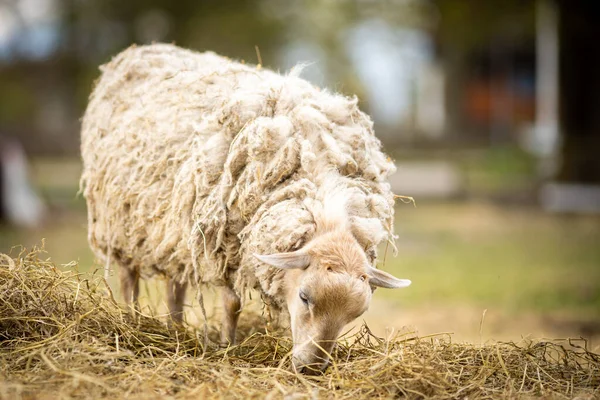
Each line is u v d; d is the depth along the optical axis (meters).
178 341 5.23
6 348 4.72
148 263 5.96
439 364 4.92
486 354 5.27
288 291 4.80
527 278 11.67
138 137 5.85
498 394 4.66
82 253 12.77
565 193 21.58
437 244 15.35
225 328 5.57
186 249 5.44
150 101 5.99
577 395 4.68
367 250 4.84
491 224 18.45
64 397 4.04
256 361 5.12
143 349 5.06
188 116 5.62
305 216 4.72
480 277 11.77
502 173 28.17
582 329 8.48
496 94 45.09
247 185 4.97
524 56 44.75
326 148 5.03
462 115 43.91
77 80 39.59
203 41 35.34
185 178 5.34
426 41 47.97
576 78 22.94
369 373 4.73
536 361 5.22
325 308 4.48
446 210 21.19
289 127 5.01
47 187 22.89
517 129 43.22
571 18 22.67
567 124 23.09
